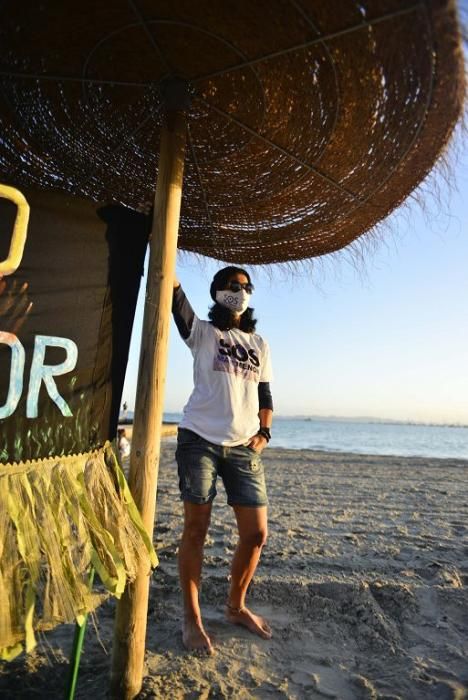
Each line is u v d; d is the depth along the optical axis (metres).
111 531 1.84
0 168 2.67
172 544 4.05
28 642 1.49
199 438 2.54
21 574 1.57
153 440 2.02
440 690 2.20
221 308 2.72
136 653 2.02
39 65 2.25
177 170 2.19
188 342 2.63
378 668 2.40
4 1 1.85
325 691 2.19
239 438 2.56
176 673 2.24
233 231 3.10
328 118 2.24
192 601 2.52
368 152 2.29
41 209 1.84
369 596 3.05
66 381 1.85
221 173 2.79
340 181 2.53
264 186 2.77
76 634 1.91
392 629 2.74
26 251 1.80
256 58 2.12
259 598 3.05
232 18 1.93
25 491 1.66
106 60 2.25
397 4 1.61
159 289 2.07
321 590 3.12
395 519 5.41
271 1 1.79
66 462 1.80
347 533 4.64
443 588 3.18
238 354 2.66
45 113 2.49
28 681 2.20
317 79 2.11
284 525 4.91
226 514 5.34
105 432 1.97
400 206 2.51
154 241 2.10
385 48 1.80
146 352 2.04
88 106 2.49
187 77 2.31
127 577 1.86
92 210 1.98
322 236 2.94
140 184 2.92
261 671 2.32
